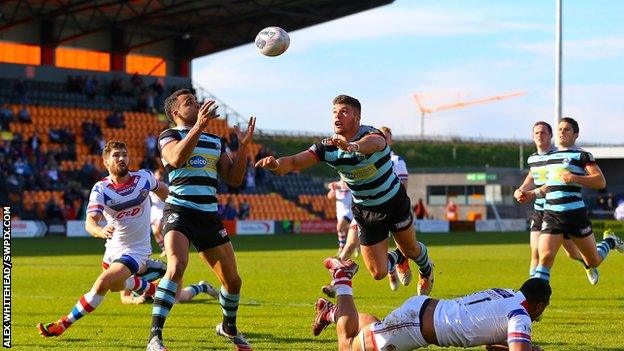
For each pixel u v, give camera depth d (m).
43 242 65.75
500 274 35.97
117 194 19.78
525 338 13.39
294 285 31.41
